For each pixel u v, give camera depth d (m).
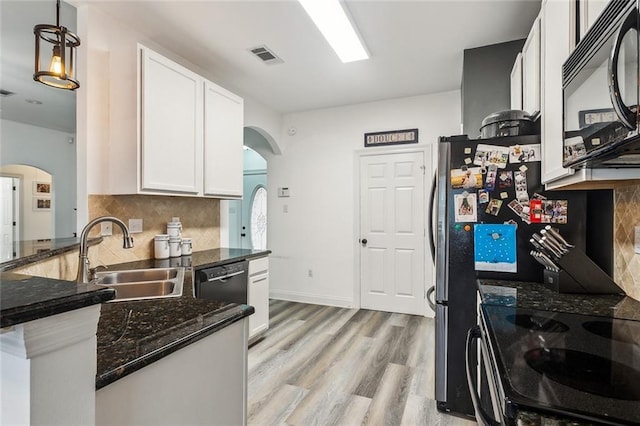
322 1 2.11
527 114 1.89
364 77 3.35
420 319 3.73
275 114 4.45
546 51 1.59
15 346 0.52
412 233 3.93
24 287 0.60
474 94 2.71
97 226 2.18
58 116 4.65
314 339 3.15
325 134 4.37
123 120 2.18
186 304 1.26
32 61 2.96
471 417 1.92
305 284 4.49
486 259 1.86
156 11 2.22
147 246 2.57
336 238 4.32
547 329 1.09
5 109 4.30
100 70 2.21
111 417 0.73
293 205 4.57
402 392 2.23
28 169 5.59
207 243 3.21
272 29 2.45
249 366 2.60
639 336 1.03
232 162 2.96
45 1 2.10
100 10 2.20
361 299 4.18
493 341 1.00
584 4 1.17
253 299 2.96
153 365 0.83
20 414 0.53
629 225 1.44
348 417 1.97
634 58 0.69
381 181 4.07
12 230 5.43
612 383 0.75
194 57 2.90
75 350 0.59
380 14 2.26
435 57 2.89
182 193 2.45
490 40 2.60
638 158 1.00
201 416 0.99
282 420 1.94
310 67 3.10
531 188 1.79
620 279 1.52
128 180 2.16
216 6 2.18
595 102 0.93
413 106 3.91
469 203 1.90
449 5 2.16
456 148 1.93
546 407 0.65
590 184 1.38
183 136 2.44
